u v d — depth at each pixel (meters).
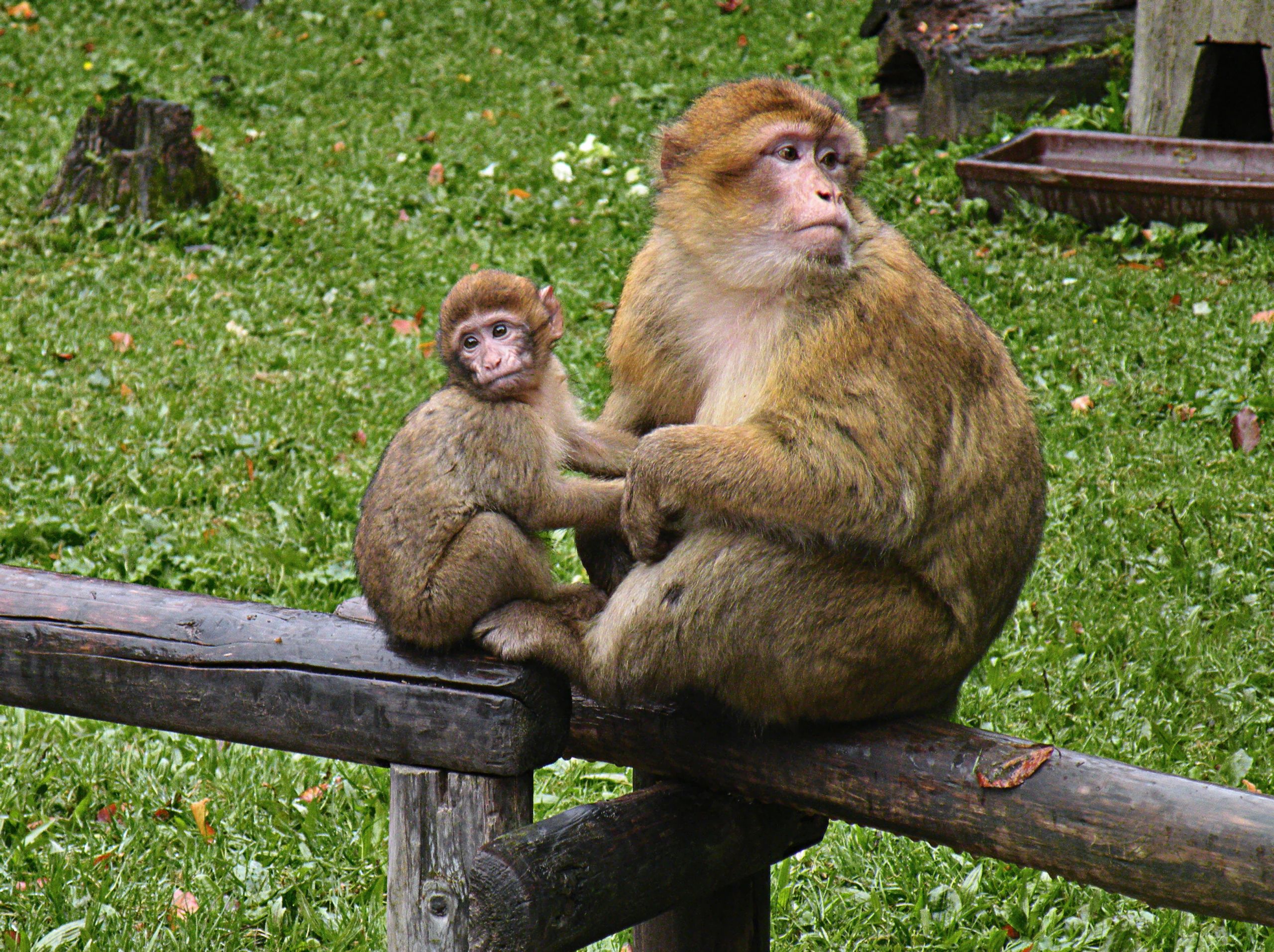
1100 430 15.91
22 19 35.66
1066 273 19.86
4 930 9.27
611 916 6.63
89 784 10.80
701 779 7.22
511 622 6.72
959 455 6.93
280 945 9.31
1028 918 9.50
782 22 35.00
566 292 20.47
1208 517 13.89
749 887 7.93
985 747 6.60
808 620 6.75
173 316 19.98
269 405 17.27
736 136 7.37
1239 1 22.47
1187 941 9.20
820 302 6.96
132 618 7.21
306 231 23.09
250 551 14.10
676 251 7.73
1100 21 25.69
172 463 15.84
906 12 26.97
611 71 32.12
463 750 6.56
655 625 6.88
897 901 9.77
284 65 32.91
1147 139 22.91
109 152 23.47
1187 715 11.36
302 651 6.88
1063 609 12.70
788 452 6.65
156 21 35.66
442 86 31.64
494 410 7.10
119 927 9.30
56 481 15.40
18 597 7.39
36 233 22.30
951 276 19.95
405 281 21.45
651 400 8.03
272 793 10.82
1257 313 18.05
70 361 18.38
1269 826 5.88
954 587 6.98
